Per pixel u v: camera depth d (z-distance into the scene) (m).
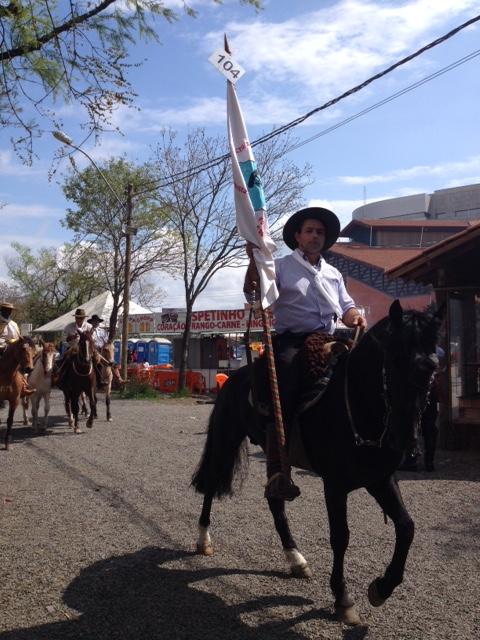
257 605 4.64
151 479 8.99
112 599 4.80
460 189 50.62
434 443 9.42
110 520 6.94
